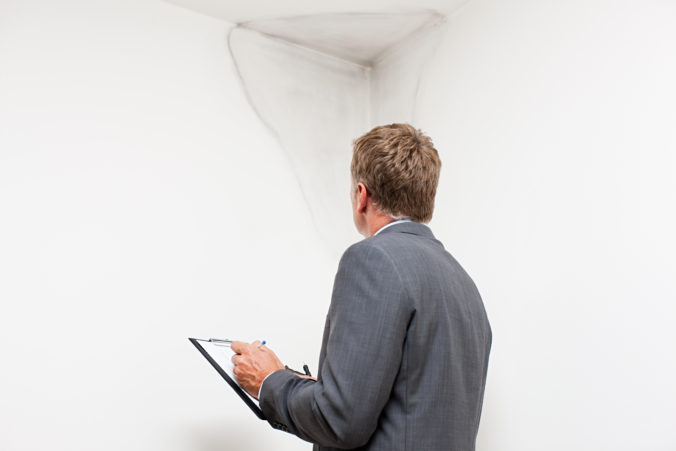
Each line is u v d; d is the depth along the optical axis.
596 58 1.43
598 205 1.36
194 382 1.66
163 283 1.68
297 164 2.10
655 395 1.18
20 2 1.62
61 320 1.50
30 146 1.55
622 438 1.23
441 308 0.86
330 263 2.08
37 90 1.60
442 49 2.00
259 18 2.02
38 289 1.48
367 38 2.18
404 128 1.03
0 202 1.48
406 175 0.97
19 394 1.40
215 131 1.91
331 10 1.97
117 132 1.71
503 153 1.67
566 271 1.42
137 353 1.59
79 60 1.69
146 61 1.81
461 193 1.80
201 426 1.64
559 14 1.55
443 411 0.83
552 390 1.40
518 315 1.53
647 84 1.29
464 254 1.75
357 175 1.04
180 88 1.87
